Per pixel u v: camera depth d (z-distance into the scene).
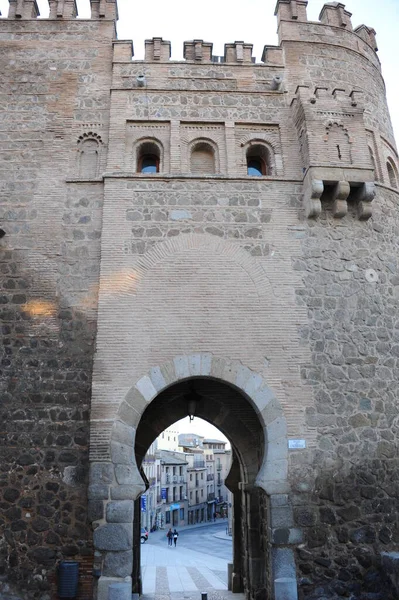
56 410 9.05
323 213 10.24
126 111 10.97
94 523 7.96
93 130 11.05
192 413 11.18
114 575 7.70
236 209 10.09
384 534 8.56
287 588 7.82
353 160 10.34
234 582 13.09
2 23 11.98
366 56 12.85
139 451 11.38
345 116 10.65
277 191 10.34
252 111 11.27
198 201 10.09
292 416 8.82
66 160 10.71
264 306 9.41
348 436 8.92
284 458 8.58
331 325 9.51
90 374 9.24
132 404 8.58
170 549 38.25
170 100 11.18
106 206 9.91
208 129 11.07
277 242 9.91
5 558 8.31
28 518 8.51
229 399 11.77
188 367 8.89
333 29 12.67
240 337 9.16
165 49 11.84
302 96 10.73
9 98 11.24
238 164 10.80
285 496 8.38
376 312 9.86
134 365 8.80
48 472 8.73
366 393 9.26
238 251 9.75
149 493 60.53
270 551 8.45
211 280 9.49
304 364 9.15
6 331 9.45
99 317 9.05
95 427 8.43
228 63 11.73
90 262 9.88
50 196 10.35
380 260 10.33
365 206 10.21
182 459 76.31
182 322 9.15
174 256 9.59
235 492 13.45
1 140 10.84
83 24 12.13
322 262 9.91
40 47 11.82
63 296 9.66
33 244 9.98
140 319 9.10
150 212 9.92
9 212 10.22
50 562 8.30
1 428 8.93
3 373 9.22
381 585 8.24
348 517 8.52
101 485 8.14
